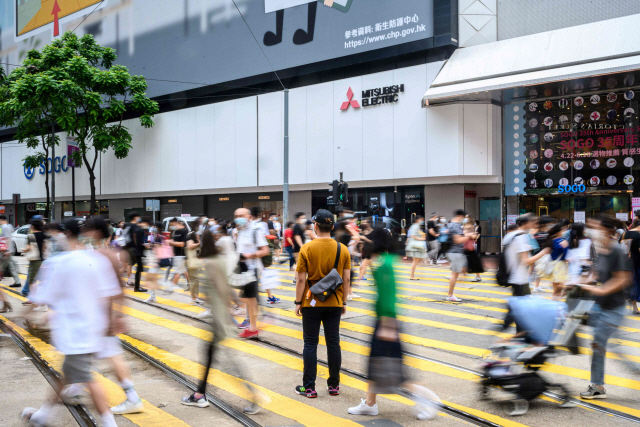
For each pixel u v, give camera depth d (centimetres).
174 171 2802
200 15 2661
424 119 1964
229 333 489
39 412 429
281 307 1034
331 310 513
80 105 2653
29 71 2605
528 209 1992
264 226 913
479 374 593
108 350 457
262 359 657
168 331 821
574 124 1869
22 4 3559
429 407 458
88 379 388
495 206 2072
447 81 1862
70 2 3272
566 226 950
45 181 3284
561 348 521
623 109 1770
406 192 2147
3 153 3894
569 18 1809
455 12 1942
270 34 2388
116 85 2656
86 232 413
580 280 591
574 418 462
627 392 531
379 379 449
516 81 1695
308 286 508
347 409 483
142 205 3111
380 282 457
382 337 455
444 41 1911
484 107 1919
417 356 669
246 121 2498
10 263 1333
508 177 2008
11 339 768
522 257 678
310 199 2406
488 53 1864
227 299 489
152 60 2877
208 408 484
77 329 383
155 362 639
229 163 2566
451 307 1023
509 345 495
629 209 1770
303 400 506
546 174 1927
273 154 2398
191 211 2884
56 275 384
